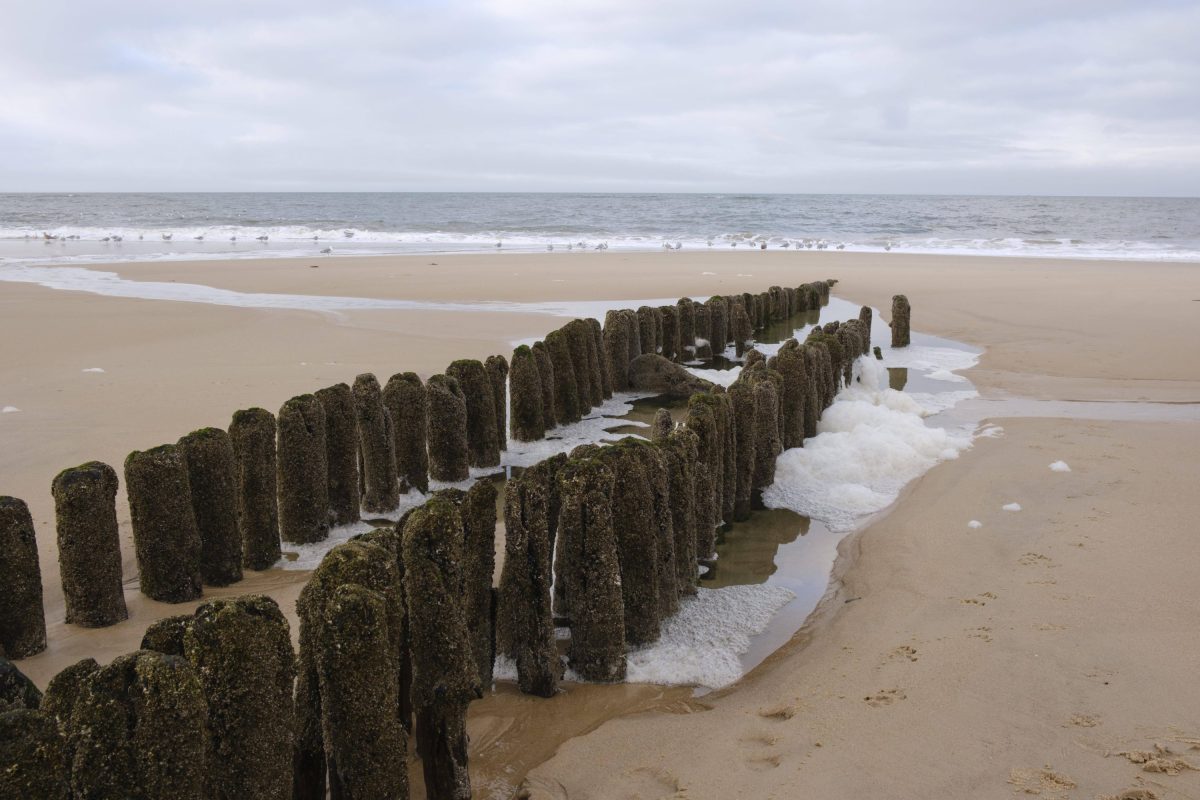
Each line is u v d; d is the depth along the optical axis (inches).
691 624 244.2
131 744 121.3
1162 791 156.6
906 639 224.4
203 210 3157.0
